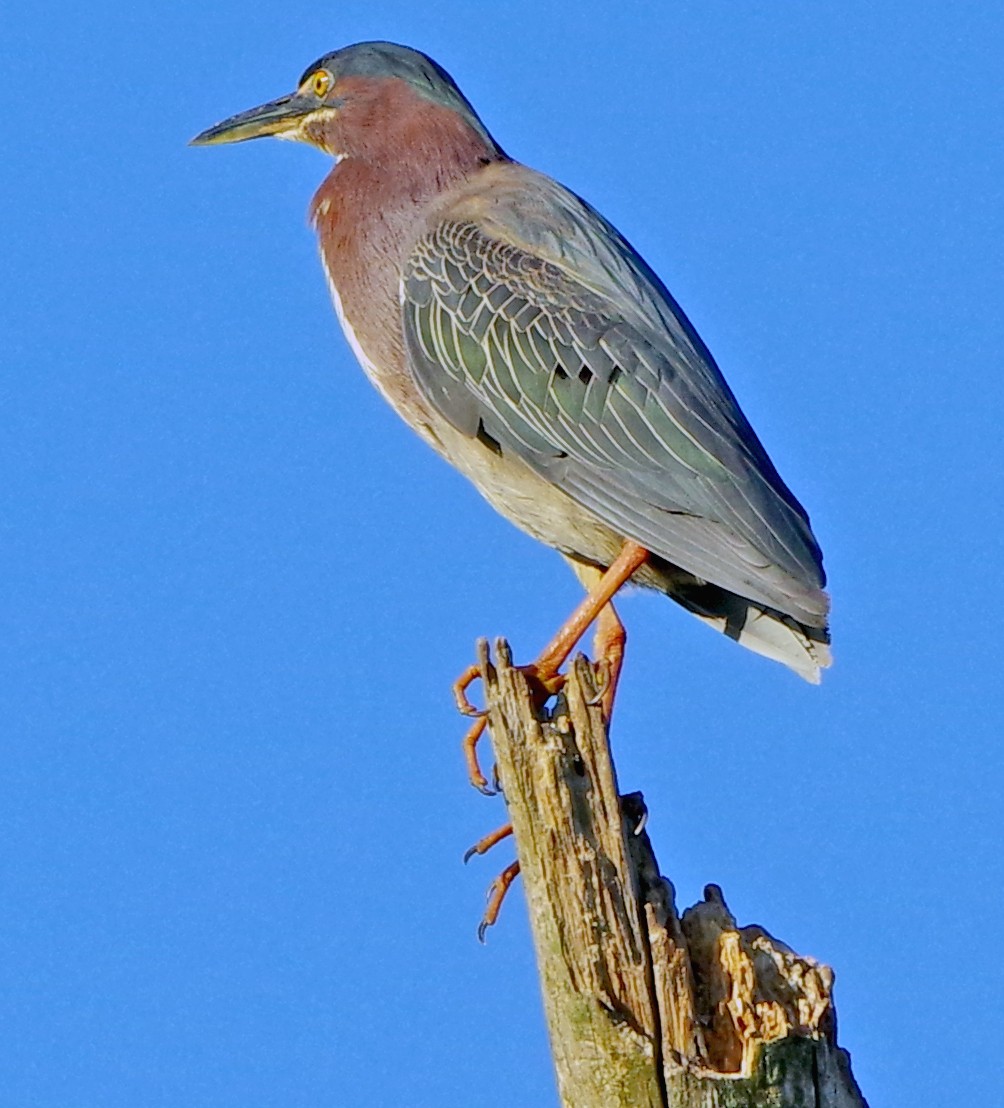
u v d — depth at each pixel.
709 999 8.39
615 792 8.57
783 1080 8.09
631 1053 8.20
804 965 8.36
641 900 8.58
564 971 8.36
